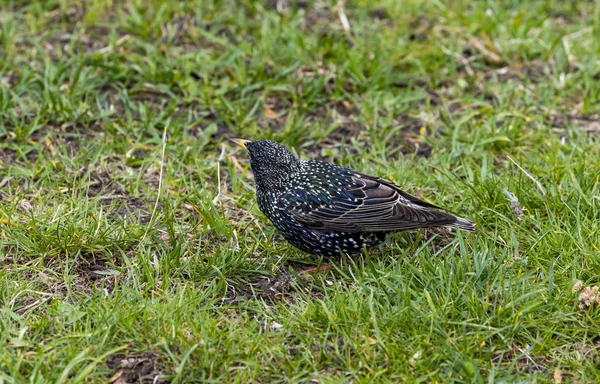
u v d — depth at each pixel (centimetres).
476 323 897
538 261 994
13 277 984
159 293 952
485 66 1500
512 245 1021
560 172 1166
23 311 933
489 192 1113
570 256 999
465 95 1422
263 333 909
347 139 1328
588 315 911
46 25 1555
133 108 1346
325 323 906
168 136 1298
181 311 909
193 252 1051
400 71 1476
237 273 1010
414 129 1352
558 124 1348
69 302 949
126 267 1009
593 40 1509
